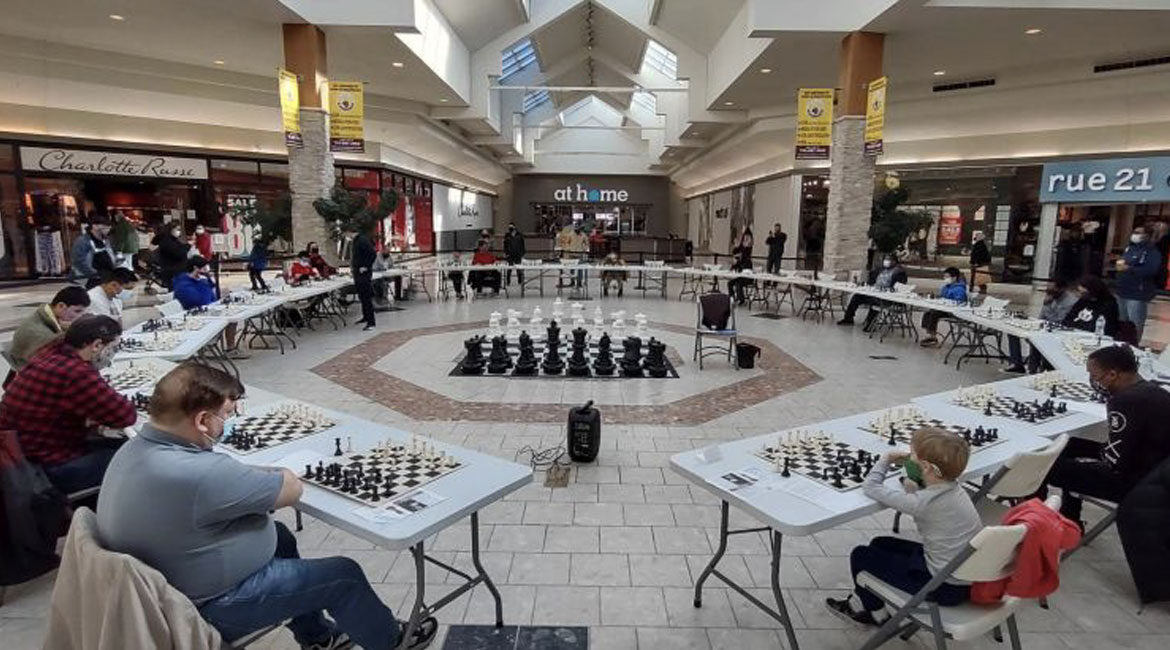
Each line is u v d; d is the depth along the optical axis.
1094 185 13.61
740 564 3.40
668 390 6.83
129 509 1.88
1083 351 5.62
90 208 15.08
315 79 11.34
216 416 2.07
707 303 8.11
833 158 12.24
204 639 1.87
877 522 3.89
